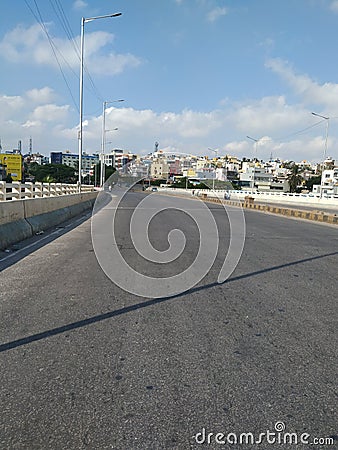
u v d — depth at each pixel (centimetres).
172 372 344
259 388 320
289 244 1148
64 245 1028
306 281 686
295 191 10488
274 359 373
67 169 8812
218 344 405
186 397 304
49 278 666
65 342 403
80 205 2302
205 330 443
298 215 2398
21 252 916
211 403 297
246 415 284
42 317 474
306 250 1041
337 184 11481
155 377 334
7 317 472
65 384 321
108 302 539
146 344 402
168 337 421
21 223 1154
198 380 331
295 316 497
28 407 288
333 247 1112
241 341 414
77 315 484
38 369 346
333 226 1852
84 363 358
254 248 1048
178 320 474
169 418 278
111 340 410
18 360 362
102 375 336
